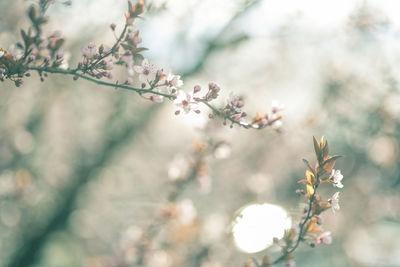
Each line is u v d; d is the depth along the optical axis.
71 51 5.54
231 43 6.05
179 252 4.70
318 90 6.33
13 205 5.98
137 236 4.21
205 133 3.76
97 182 8.38
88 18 5.12
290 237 2.17
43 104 7.15
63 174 8.02
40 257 7.93
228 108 2.07
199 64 6.14
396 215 8.74
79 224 8.26
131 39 1.86
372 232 9.27
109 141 7.61
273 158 7.98
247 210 4.74
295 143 7.35
